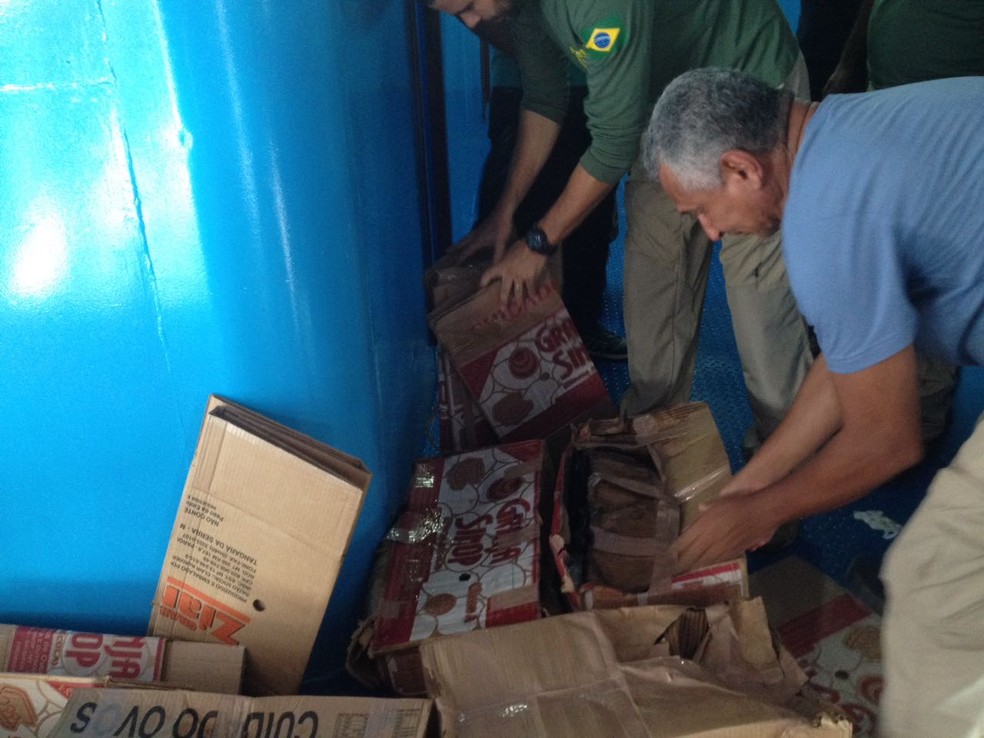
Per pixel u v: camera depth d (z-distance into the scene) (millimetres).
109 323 1418
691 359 2324
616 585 1589
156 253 1378
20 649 1501
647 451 1882
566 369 2072
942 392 2367
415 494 1852
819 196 1153
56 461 1507
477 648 1350
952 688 1202
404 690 1542
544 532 1797
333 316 1504
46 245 1356
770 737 1212
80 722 1262
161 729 1258
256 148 1332
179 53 1262
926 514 1259
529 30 1979
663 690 1271
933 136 1142
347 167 1462
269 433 1450
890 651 1274
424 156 2641
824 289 1171
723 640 1392
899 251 1157
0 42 1237
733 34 1862
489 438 2109
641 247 2182
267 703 1277
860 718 1661
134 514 1567
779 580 2004
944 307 1248
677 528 1681
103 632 1666
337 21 1411
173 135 1306
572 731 1215
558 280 2420
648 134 1323
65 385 1450
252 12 1261
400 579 1636
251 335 1452
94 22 1238
